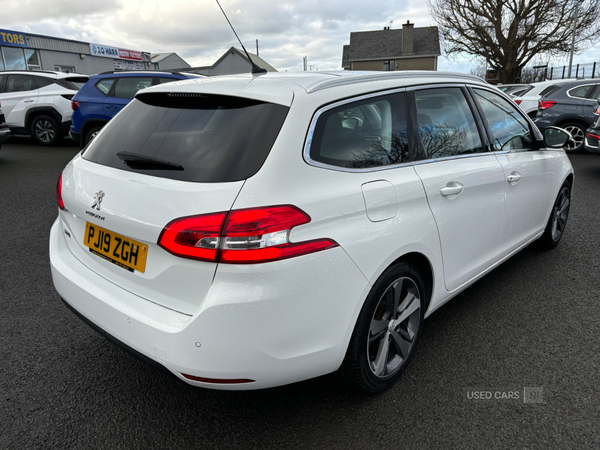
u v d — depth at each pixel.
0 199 6.11
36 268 3.86
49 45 22.86
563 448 1.96
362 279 1.93
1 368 2.51
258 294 1.65
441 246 2.40
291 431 2.08
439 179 2.37
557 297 3.34
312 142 1.89
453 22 30.75
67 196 2.22
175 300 1.79
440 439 2.02
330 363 1.93
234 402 2.28
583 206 5.80
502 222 3.02
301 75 2.21
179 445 2.00
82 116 8.62
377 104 2.23
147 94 2.33
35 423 2.11
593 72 26.00
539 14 28.72
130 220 1.82
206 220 1.65
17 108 10.70
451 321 3.03
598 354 2.63
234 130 1.87
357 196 1.94
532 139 3.47
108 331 1.96
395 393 2.32
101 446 1.99
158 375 2.49
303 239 1.73
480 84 3.05
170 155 1.92
